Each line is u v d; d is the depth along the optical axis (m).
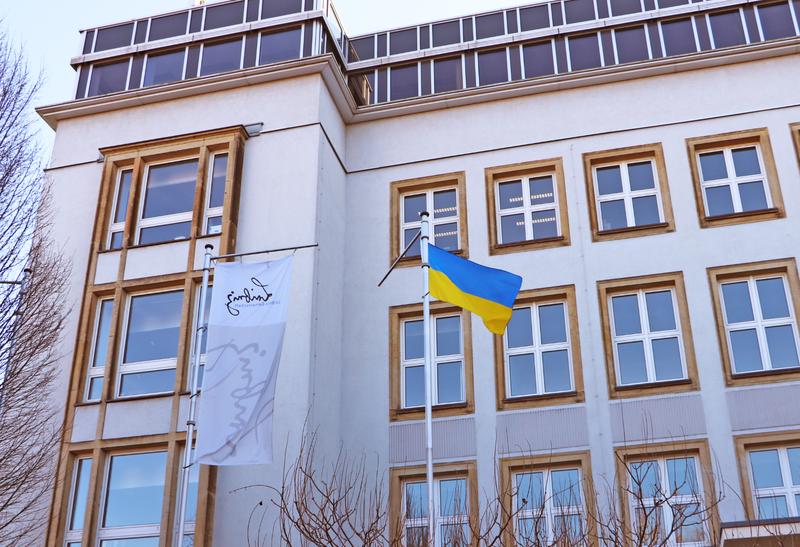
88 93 22.03
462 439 17.83
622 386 17.55
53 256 18.69
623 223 19.39
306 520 15.23
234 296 15.30
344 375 18.95
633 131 19.95
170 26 22.61
